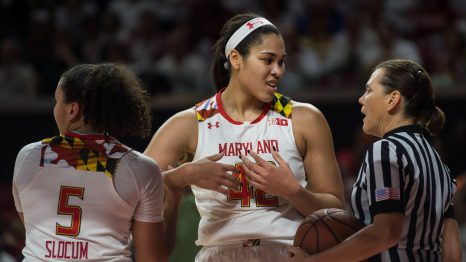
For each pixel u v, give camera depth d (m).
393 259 5.68
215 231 6.44
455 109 13.70
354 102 13.78
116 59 15.63
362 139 11.68
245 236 6.34
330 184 6.45
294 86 15.03
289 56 15.45
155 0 18.11
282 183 6.02
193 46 16.92
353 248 5.50
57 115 5.63
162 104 14.05
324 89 14.00
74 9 17.67
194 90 15.68
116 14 17.06
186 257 8.57
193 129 6.56
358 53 15.80
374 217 5.54
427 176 5.67
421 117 5.93
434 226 5.75
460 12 18.52
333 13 17.25
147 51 16.61
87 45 16.53
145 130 5.71
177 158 6.62
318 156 6.49
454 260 6.12
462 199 11.06
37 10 17.48
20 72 15.42
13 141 14.32
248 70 6.34
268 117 6.53
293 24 17.20
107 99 5.50
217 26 17.48
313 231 5.75
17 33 17.30
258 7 17.66
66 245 5.38
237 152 6.42
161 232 5.64
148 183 5.50
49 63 15.53
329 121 13.87
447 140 13.65
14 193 5.66
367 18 16.34
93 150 5.48
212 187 6.15
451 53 15.98
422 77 5.86
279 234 6.32
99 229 5.41
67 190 5.43
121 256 5.46
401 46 15.89
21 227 10.91
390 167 5.55
